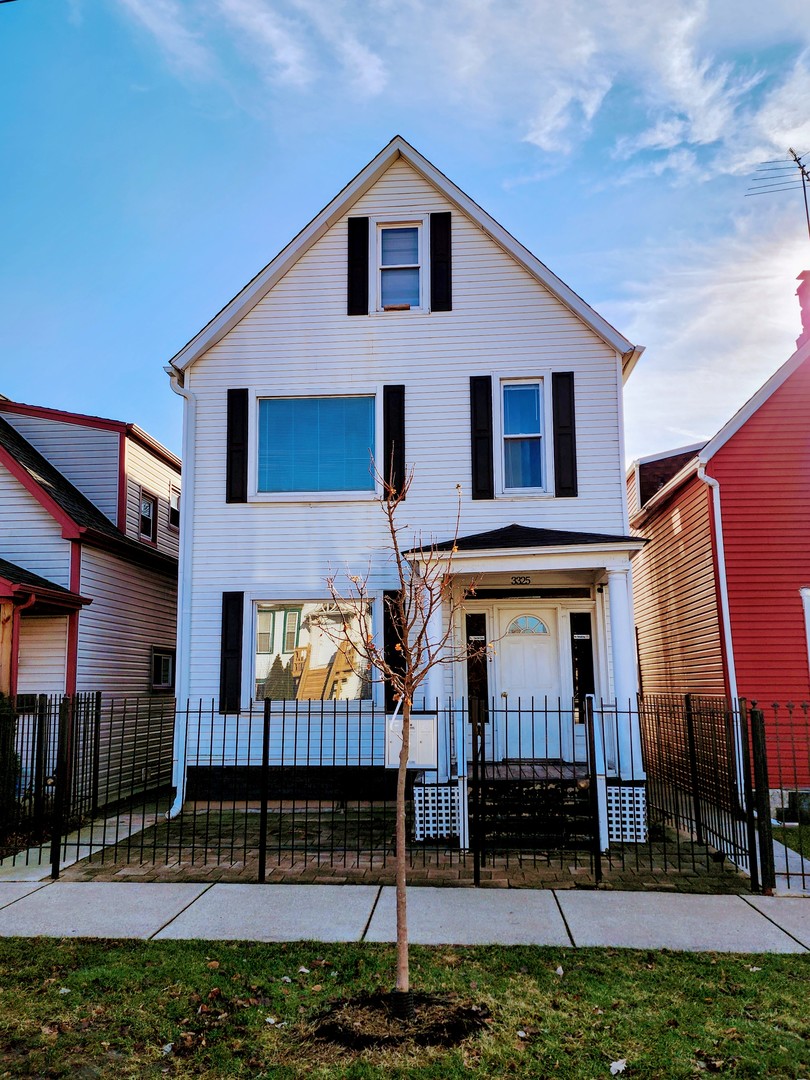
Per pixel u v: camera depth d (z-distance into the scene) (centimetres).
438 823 919
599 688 1149
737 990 488
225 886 736
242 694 1166
